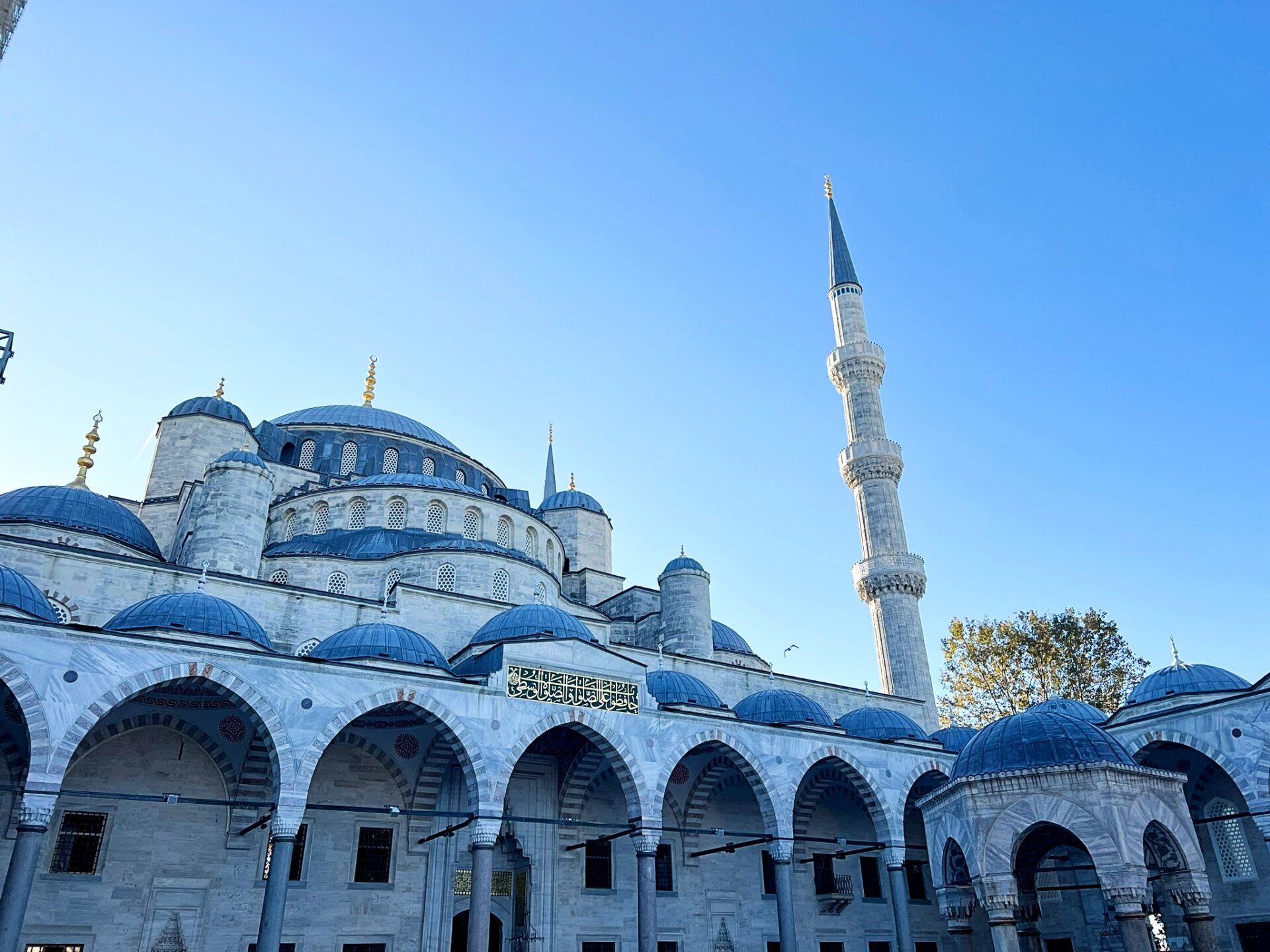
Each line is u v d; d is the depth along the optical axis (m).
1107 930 36.31
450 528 42.91
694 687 36.50
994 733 19.08
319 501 43.09
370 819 32.16
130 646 24.28
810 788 41.78
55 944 26.30
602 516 56.31
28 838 21.45
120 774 28.78
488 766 28.14
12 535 30.31
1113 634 58.75
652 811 30.44
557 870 34.69
